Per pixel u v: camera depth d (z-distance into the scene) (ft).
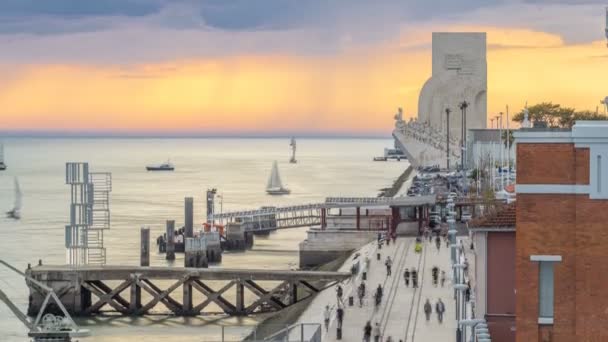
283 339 324.19
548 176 202.59
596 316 202.49
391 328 504.84
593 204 201.57
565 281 203.31
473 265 391.65
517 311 205.26
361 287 597.52
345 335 497.87
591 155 201.16
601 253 201.67
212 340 602.85
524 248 204.13
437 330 493.77
